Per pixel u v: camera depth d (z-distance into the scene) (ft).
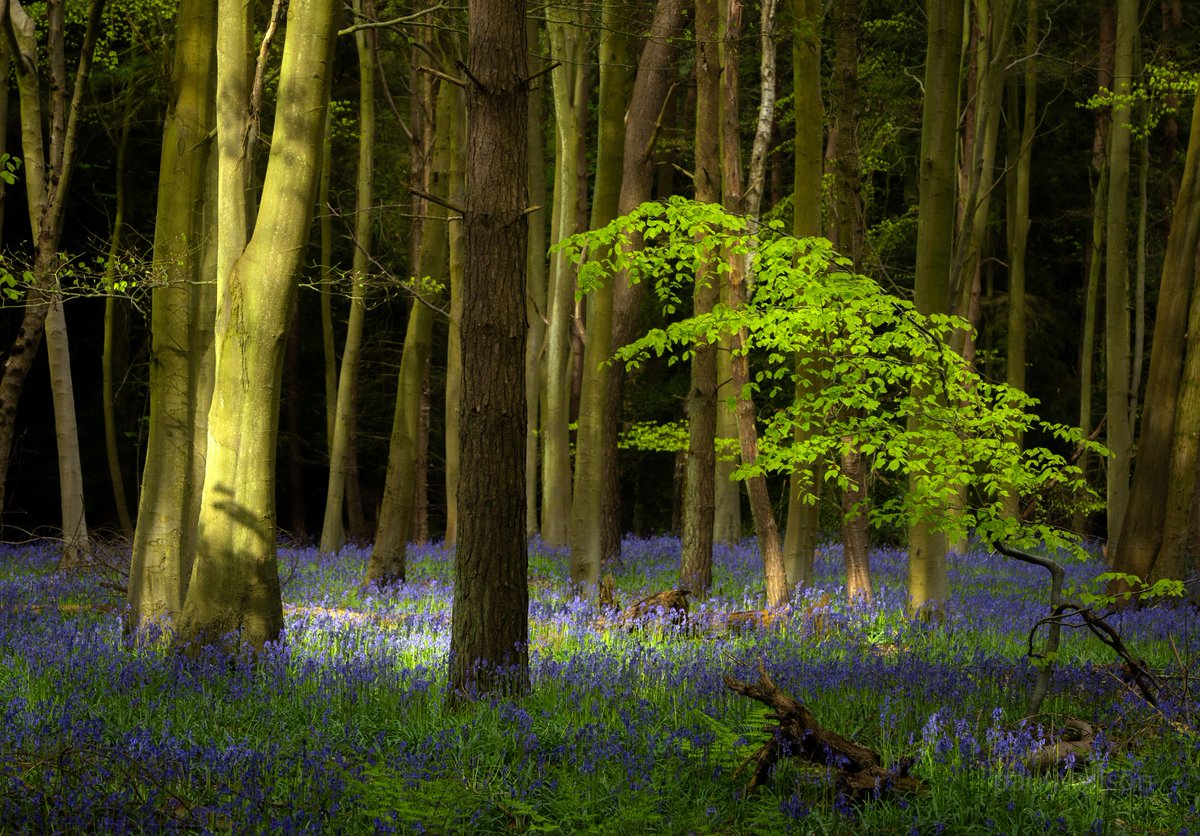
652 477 136.05
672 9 68.03
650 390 124.26
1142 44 104.58
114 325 96.53
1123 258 73.46
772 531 47.98
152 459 38.83
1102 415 120.67
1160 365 54.29
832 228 54.90
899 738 23.76
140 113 94.12
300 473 116.37
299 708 26.89
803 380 43.32
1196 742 24.12
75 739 22.07
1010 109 91.50
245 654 32.94
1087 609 25.59
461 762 21.74
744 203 51.78
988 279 119.85
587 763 21.15
